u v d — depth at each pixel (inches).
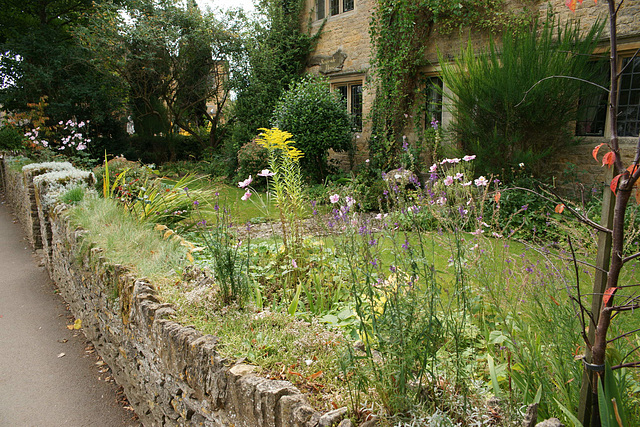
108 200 202.1
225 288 104.2
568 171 254.4
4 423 119.0
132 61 531.8
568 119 241.3
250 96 491.5
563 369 72.6
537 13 279.7
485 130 259.9
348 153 411.8
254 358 74.8
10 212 398.0
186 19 546.6
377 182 319.0
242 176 429.1
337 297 117.3
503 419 55.6
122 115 636.1
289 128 387.9
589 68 244.4
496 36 306.8
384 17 352.2
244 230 240.4
